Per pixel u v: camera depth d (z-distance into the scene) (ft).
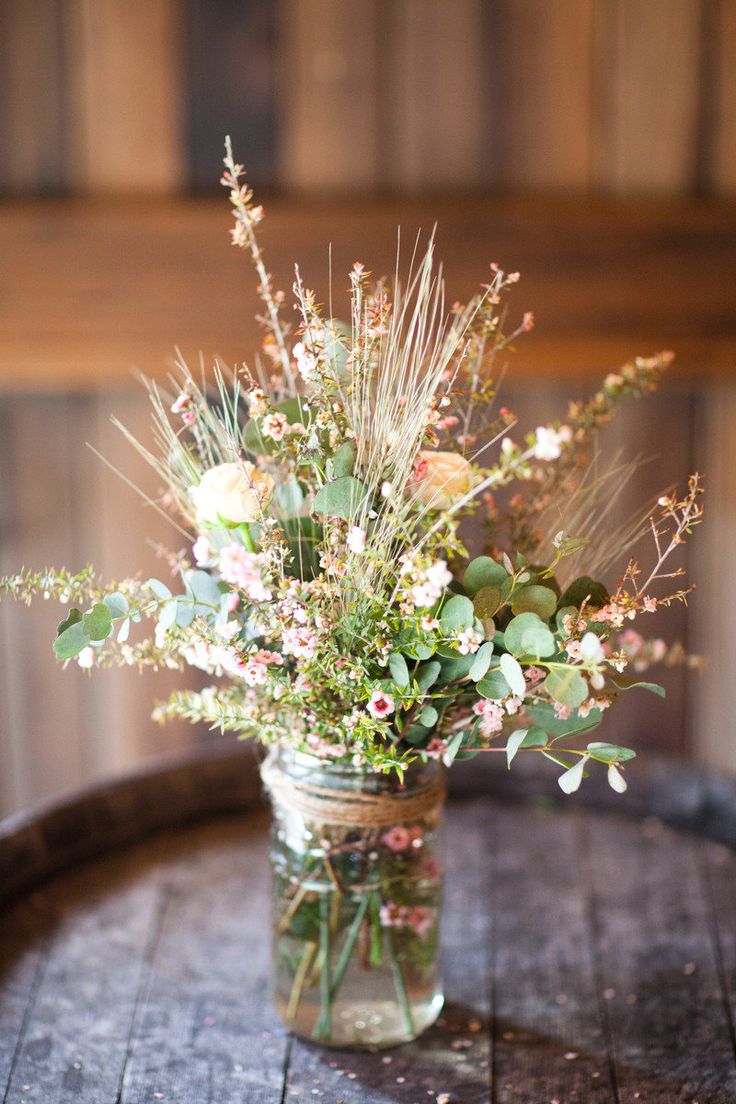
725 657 7.21
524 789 5.23
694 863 4.74
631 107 6.50
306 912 3.48
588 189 6.59
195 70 6.29
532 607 2.98
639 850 4.83
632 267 6.52
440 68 6.36
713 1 6.39
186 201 6.35
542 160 6.53
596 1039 3.71
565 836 4.94
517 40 6.36
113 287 6.35
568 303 6.52
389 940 3.47
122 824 4.80
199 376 6.46
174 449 3.33
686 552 7.08
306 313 3.11
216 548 3.27
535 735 3.14
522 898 4.50
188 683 7.11
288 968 3.57
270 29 6.26
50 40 6.21
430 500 3.05
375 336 3.03
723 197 6.64
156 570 6.92
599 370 6.63
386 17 6.28
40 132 6.32
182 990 3.94
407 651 3.02
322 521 3.09
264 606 3.07
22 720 7.19
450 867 4.70
